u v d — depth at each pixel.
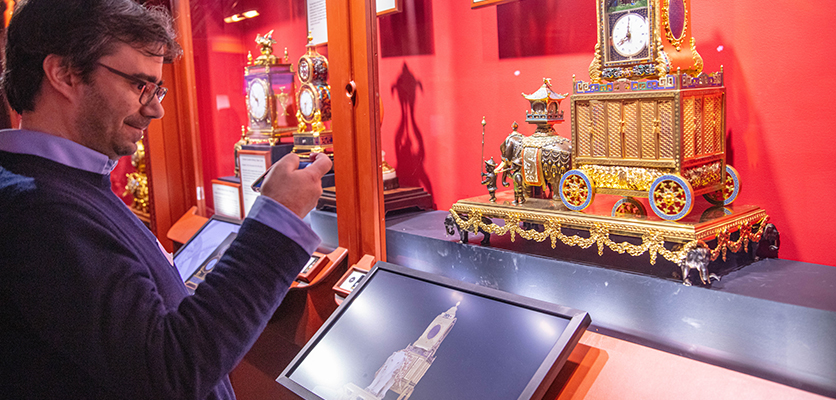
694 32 1.41
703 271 1.11
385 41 1.96
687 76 1.22
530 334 1.13
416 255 1.70
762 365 1.03
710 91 1.27
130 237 0.82
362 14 1.65
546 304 1.16
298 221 0.81
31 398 0.70
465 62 1.80
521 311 1.19
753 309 1.03
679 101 1.18
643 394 1.05
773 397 0.97
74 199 0.74
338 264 1.81
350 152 1.75
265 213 0.80
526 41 1.67
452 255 1.60
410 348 1.26
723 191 1.36
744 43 1.33
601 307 1.27
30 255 0.67
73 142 0.79
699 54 1.41
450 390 1.12
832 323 0.94
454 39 1.81
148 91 0.81
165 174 2.89
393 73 1.97
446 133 1.87
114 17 0.75
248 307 0.75
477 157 1.81
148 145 2.85
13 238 0.67
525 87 1.69
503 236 1.61
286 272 0.79
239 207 2.56
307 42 2.15
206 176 2.78
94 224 0.72
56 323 0.67
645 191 1.26
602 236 1.27
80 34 0.73
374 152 1.72
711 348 1.10
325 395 1.27
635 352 1.13
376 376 1.24
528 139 1.50
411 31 1.89
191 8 2.62
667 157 1.21
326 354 1.37
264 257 0.77
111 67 0.76
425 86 1.90
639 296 1.20
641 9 1.26
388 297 1.42
